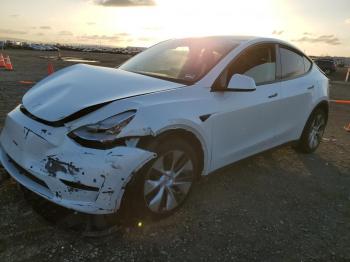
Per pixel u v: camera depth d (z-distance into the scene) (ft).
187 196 10.42
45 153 8.52
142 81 10.50
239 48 12.26
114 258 8.27
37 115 9.12
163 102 9.42
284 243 9.43
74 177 8.06
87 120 8.48
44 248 8.38
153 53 14.06
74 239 8.79
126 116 8.51
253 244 9.28
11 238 8.62
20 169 9.45
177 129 9.44
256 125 12.54
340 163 16.46
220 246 9.08
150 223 9.80
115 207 8.39
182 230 9.64
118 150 8.20
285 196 12.34
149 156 8.54
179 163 9.87
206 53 12.30
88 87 9.85
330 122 26.89
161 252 8.64
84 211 8.16
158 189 9.45
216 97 10.86
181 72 11.67
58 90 10.12
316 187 13.38
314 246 9.41
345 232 10.25
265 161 15.75
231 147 11.69
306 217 10.96
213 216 10.53
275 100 13.16
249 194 12.24
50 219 9.50
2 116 20.49
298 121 15.16
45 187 8.77
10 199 10.39
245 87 10.48
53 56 138.82
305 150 16.88
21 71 56.54
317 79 16.30
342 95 51.26
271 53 13.66
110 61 115.55
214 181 13.03
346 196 12.78
